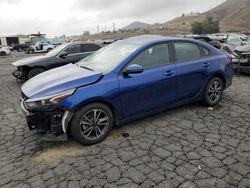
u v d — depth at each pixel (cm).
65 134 348
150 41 426
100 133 375
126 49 424
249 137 380
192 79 461
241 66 814
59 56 855
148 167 309
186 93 461
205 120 448
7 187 281
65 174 301
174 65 436
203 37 1568
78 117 347
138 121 449
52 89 342
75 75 377
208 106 514
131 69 369
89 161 327
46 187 279
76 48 892
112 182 283
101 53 470
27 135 415
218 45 1531
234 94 610
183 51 458
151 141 375
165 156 332
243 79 786
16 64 836
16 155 350
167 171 300
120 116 389
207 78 485
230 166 306
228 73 526
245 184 273
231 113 480
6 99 650
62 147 367
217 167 305
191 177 287
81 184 282
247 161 316
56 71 432
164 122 443
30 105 339
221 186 271
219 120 447
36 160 335
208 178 285
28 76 827
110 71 376
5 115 519
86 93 346
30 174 304
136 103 398
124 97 381
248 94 607
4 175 304
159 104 427
